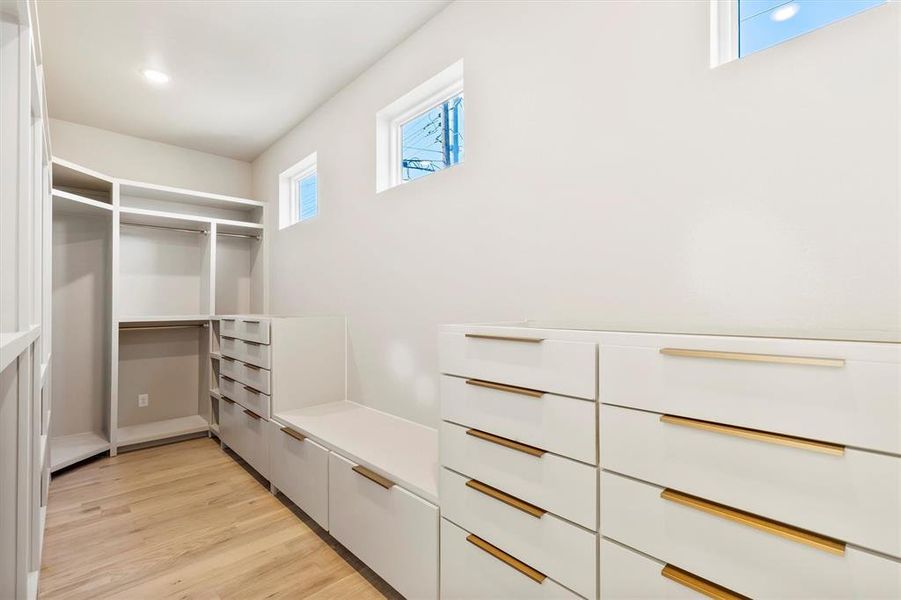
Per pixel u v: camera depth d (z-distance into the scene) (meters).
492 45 1.91
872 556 0.70
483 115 1.96
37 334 1.50
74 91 2.86
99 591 1.60
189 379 3.82
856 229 1.04
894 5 0.99
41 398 1.77
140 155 3.64
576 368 1.09
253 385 2.69
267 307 3.88
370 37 2.36
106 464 2.90
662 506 0.94
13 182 1.06
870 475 0.71
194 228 3.77
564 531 1.10
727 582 0.85
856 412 0.72
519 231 1.81
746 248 1.21
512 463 1.22
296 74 2.71
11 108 1.06
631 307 1.45
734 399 0.85
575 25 1.61
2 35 1.06
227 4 2.07
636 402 0.98
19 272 1.06
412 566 1.49
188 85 2.81
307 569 1.75
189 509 2.25
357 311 2.73
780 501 0.79
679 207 1.34
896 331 0.98
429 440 1.98
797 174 1.12
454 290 2.10
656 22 1.39
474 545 1.31
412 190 2.33
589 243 1.57
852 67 1.04
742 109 1.21
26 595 1.15
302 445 2.13
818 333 1.09
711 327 1.27
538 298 1.74
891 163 0.99
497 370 1.27
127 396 3.52
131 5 2.06
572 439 1.09
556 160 1.67
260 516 2.18
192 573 1.71
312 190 3.62
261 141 3.76
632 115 1.45
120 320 3.11
